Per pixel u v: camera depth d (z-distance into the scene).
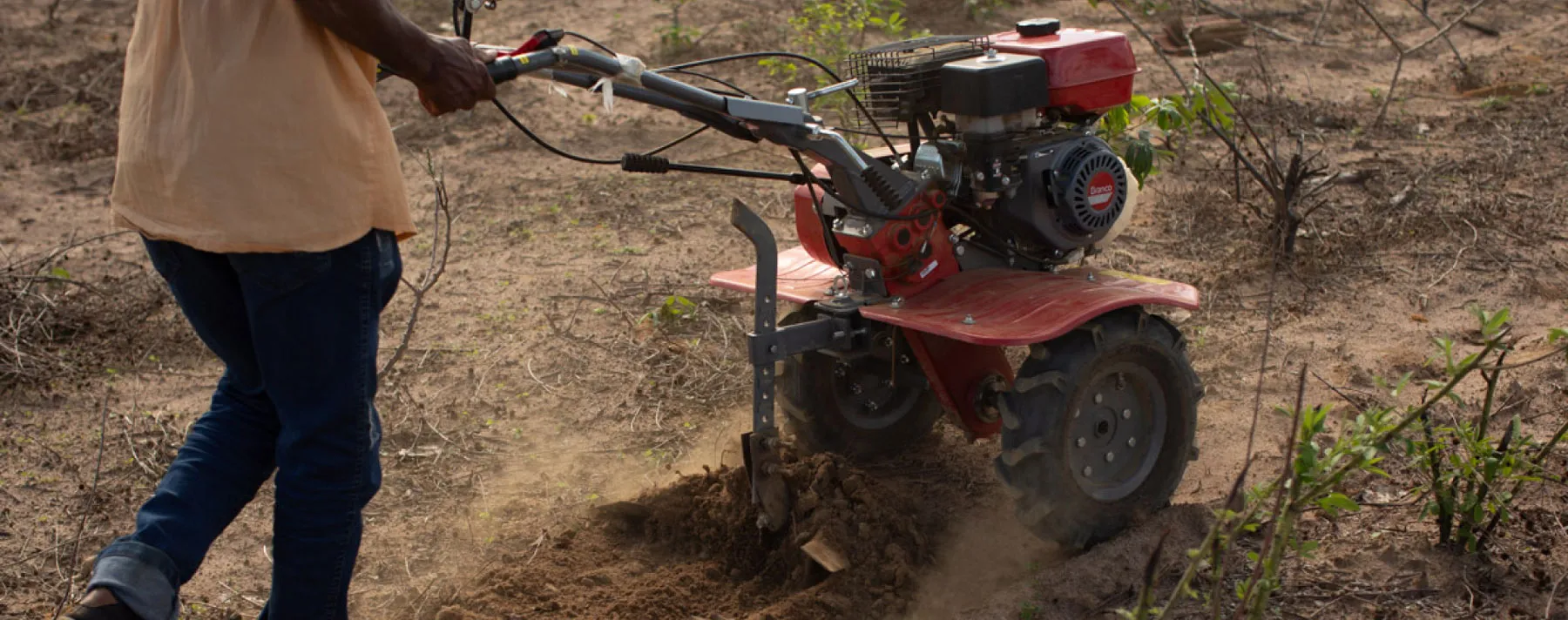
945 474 4.53
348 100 2.67
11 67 11.30
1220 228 6.83
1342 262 6.24
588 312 6.15
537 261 6.85
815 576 3.72
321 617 2.90
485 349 5.79
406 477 4.68
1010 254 4.14
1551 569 3.63
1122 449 3.95
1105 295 3.71
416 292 5.31
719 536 3.97
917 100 3.92
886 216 3.79
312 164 2.59
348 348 2.73
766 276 3.69
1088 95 3.92
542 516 4.34
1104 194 3.98
